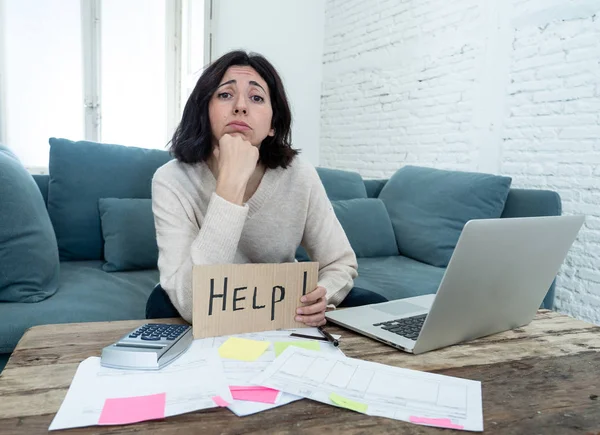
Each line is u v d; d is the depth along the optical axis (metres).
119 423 0.53
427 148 3.28
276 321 0.86
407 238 2.37
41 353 0.72
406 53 3.44
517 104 2.59
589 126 2.23
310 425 0.55
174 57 4.02
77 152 2.06
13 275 1.43
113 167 2.10
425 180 2.44
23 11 3.44
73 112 3.67
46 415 0.54
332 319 0.92
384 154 3.73
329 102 4.41
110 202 2.02
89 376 0.64
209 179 1.17
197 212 1.15
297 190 1.26
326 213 1.29
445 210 2.23
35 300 1.45
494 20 2.71
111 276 1.84
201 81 1.10
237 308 0.82
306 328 0.88
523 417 0.59
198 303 0.79
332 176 2.62
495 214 2.15
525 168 2.56
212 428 0.53
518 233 0.76
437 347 0.80
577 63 2.27
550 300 2.00
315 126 4.55
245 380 0.64
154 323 0.86
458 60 2.98
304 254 2.26
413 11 3.35
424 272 2.07
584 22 2.24
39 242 1.49
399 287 1.88
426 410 0.59
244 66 1.08
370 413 0.58
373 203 2.47
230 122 1.04
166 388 0.61
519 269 0.82
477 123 2.86
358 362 0.71
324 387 0.63
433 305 0.73
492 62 2.73
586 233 2.26
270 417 0.56
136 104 3.91
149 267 2.01
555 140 2.39
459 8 2.95
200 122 1.12
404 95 3.48
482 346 0.83
